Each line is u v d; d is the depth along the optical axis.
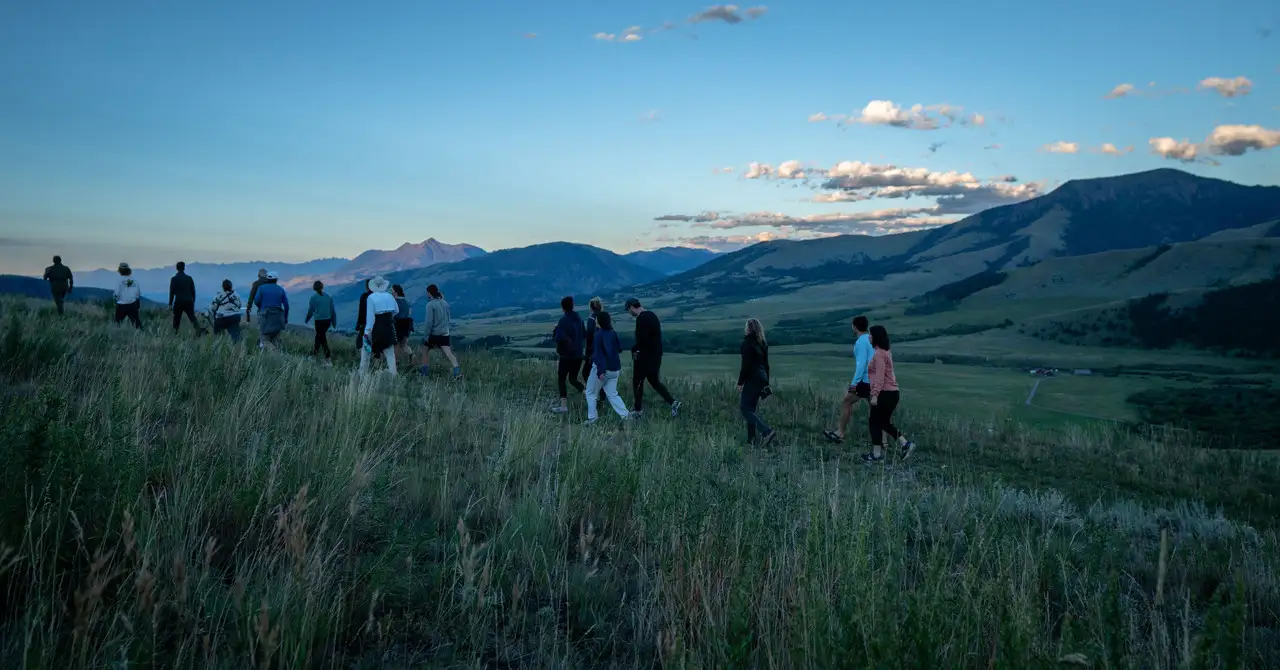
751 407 9.70
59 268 16.19
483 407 9.20
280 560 3.34
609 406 11.98
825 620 2.74
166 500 3.41
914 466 9.52
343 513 3.94
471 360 16.23
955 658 2.72
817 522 3.65
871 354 10.20
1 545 2.60
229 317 13.22
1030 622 2.67
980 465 10.04
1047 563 4.30
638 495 4.83
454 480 5.30
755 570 3.46
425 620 3.19
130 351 8.30
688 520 4.03
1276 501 8.92
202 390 6.57
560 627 3.34
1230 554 5.13
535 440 6.58
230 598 2.89
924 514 5.36
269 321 12.71
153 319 17.41
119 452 3.73
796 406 13.40
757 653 2.98
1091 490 8.98
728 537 3.91
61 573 2.86
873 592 2.82
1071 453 11.62
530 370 15.63
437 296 13.26
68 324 10.30
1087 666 2.47
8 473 3.13
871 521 3.90
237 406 5.71
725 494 4.46
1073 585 4.27
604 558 4.21
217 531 3.61
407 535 3.93
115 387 5.06
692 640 3.08
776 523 4.10
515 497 5.07
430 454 6.17
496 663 2.97
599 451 6.20
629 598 3.76
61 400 3.79
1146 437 13.84
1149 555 5.27
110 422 4.05
